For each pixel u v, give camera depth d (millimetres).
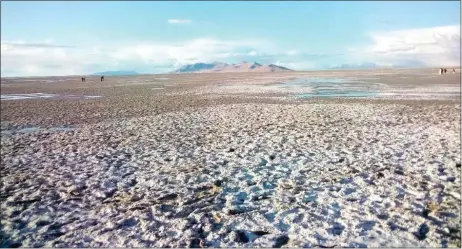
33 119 22375
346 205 7828
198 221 7344
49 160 12367
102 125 19547
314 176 9859
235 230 6863
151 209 8000
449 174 9586
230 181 9680
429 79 56562
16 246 6570
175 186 9430
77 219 7645
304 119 19562
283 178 9773
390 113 20891
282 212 7594
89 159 12383
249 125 18188
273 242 6383
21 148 14328
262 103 27828
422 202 7828
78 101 33594
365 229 6699
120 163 11758
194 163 11500
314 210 7629
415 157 11352
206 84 60219
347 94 34156
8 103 32906
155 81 82312
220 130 17094
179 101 31250
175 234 6832
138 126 18922
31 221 7605
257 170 10562
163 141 14977
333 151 12461
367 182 9195
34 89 55719
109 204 8391
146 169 11016
